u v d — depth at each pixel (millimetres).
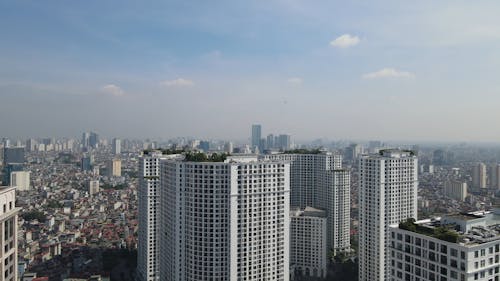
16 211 141375
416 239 180500
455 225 185875
